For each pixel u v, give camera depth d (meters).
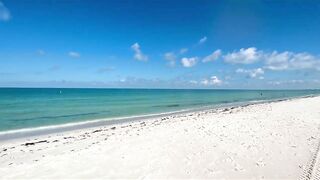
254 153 10.97
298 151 11.40
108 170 8.91
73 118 27.42
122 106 43.88
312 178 8.42
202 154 10.73
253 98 79.31
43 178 8.17
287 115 23.39
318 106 34.50
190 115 28.00
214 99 72.00
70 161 9.85
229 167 9.33
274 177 8.51
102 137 15.59
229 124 17.94
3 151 12.58
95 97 78.12
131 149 11.47
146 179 8.20
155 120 24.56
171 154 10.71
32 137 16.89
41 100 58.25
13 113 31.09
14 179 8.10
